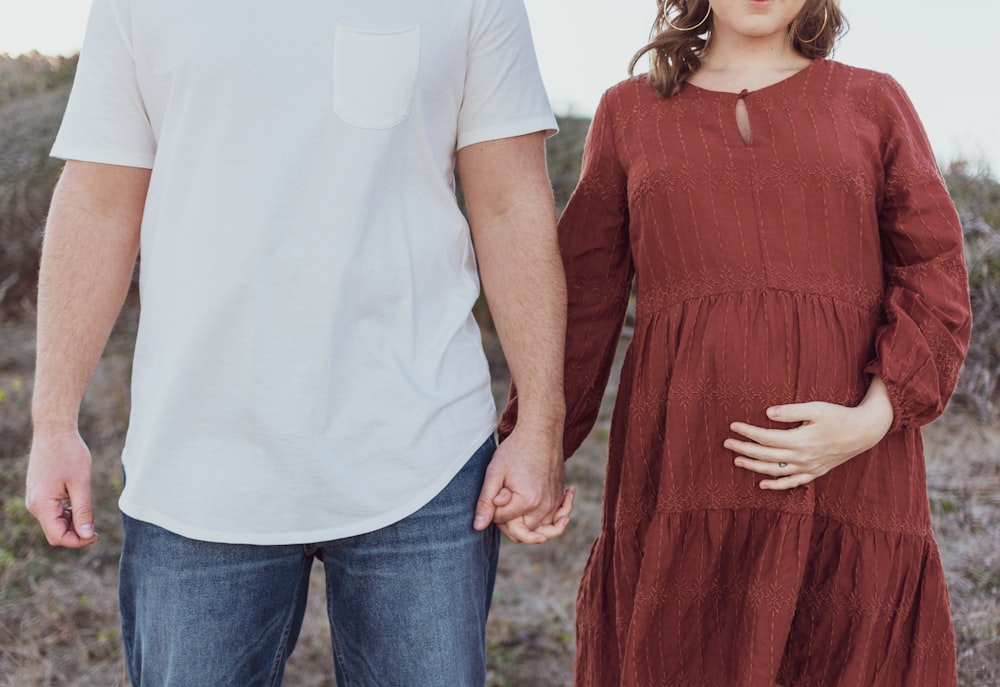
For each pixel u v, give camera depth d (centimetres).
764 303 188
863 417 181
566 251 212
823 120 191
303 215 169
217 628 172
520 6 191
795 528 186
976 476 461
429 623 175
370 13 172
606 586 208
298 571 181
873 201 191
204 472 169
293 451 168
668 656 192
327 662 363
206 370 168
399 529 174
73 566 423
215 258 167
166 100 172
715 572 192
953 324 184
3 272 704
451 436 178
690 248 193
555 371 188
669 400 193
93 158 179
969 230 554
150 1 172
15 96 755
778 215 189
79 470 180
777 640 183
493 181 190
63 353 181
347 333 171
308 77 169
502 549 471
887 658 189
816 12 198
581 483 538
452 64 180
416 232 178
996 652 326
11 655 355
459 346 183
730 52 201
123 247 185
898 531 188
